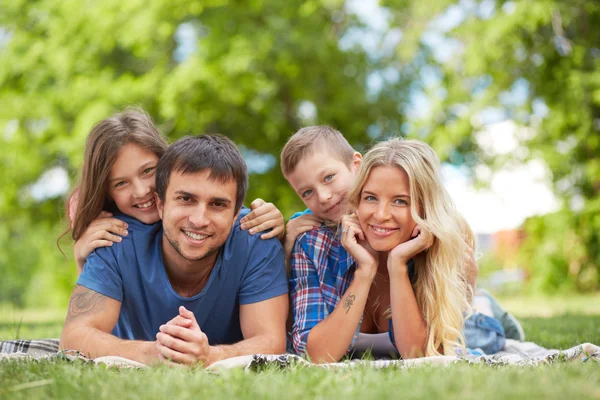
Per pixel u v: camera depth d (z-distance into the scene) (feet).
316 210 11.63
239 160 9.34
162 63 41.32
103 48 41.09
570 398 5.35
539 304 32.14
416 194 9.59
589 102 38.88
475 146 43.06
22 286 58.85
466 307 10.41
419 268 10.03
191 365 8.00
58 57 41.14
